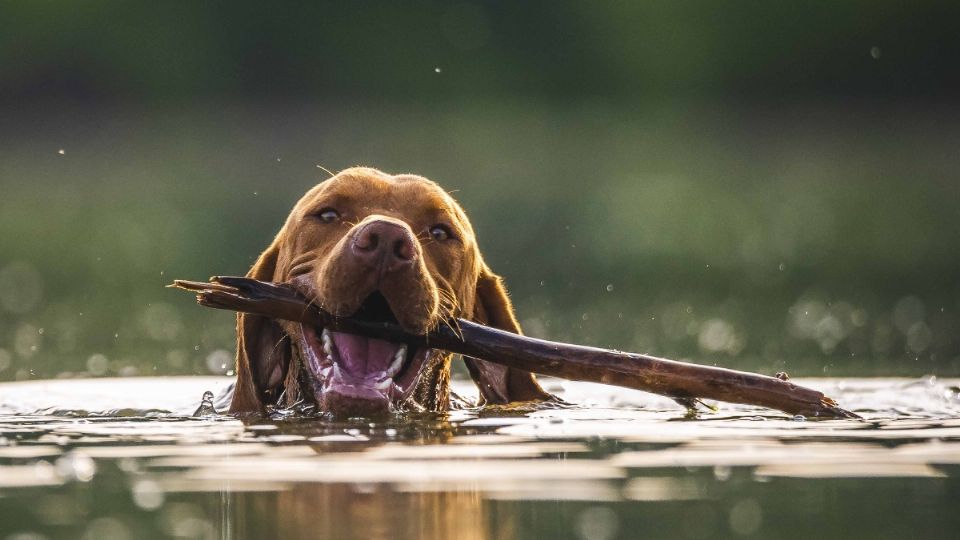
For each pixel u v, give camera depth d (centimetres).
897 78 7431
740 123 7000
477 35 7650
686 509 852
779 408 1248
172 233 3669
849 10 7456
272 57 7600
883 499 880
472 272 1413
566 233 3750
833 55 7512
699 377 1226
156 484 915
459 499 865
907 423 1222
